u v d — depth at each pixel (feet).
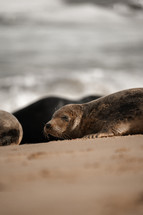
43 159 45.96
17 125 96.63
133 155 45.52
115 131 81.61
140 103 83.82
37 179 34.99
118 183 32.35
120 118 82.94
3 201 28.30
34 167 41.22
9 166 42.78
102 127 84.64
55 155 48.49
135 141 59.41
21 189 31.63
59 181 33.76
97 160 43.19
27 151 56.39
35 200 28.09
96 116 87.35
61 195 29.04
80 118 89.97
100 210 25.34
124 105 84.94
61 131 90.07
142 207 26.23
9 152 57.16
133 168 37.99
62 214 24.89
